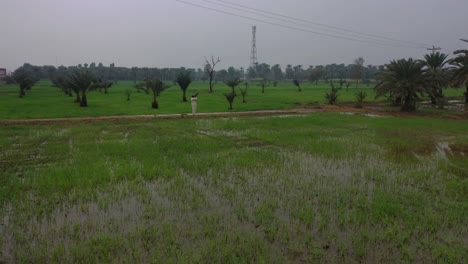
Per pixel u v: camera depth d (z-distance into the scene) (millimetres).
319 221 5367
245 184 7199
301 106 26984
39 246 4473
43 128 14133
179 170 8031
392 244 4633
